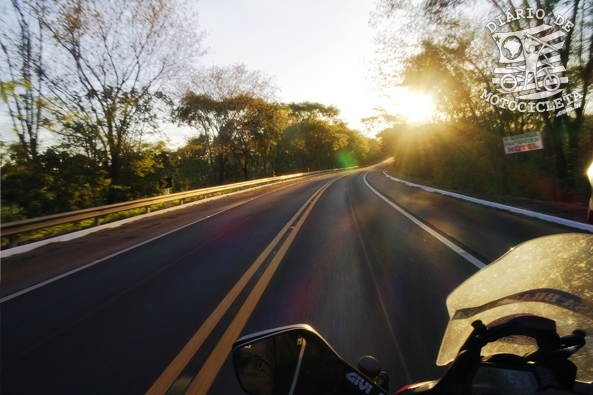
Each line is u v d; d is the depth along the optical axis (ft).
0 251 29.94
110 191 73.00
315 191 82.94
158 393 9.55
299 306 15.19
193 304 16.17
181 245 29.96
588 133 37.01
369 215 40.11
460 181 63.00
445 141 72.33
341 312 14.33
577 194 37.45
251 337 5.23
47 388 10.12
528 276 4.94
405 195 59.52
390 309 14.29
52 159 62.64
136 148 76.69
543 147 40.14
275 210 50.16
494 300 4.97
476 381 3.77
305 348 5.14
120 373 10.71
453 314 5.43
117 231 40.98
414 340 11.68
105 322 14.71
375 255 22.89
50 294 19.01
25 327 14.70
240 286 18.26
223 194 90.12
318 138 239.09
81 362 11.50
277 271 20.57
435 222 32.76
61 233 40.96
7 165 55.06
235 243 29.19
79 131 62.90
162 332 13.43
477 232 27.02
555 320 4.01
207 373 10.39
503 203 38.88
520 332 3.57
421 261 20.85
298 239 29.32
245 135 136.67
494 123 53.57
